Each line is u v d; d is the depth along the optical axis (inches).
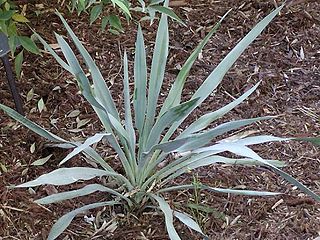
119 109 92.0
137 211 77.5
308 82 98.1
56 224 68.4
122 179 74.3
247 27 108.1
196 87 96.4
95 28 106.3
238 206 79.1
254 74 99.1
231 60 73.4
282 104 94.4
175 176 75.8
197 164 73.7
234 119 91.2
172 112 66.7
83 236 75.4
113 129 80.7
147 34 105.9
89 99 67.2
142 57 73.3
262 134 88.8
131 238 75.0
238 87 96.8
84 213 78.0
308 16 109.9
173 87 74.7
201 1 113.6
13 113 67.6
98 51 102.4
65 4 109.6
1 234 75.9
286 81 98.3
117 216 77.3
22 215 78.1
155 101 73.7
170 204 78.2
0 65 99.6
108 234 75.5
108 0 85.4
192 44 104.9
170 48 103.7
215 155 79.9
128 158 75.1
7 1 82.4
